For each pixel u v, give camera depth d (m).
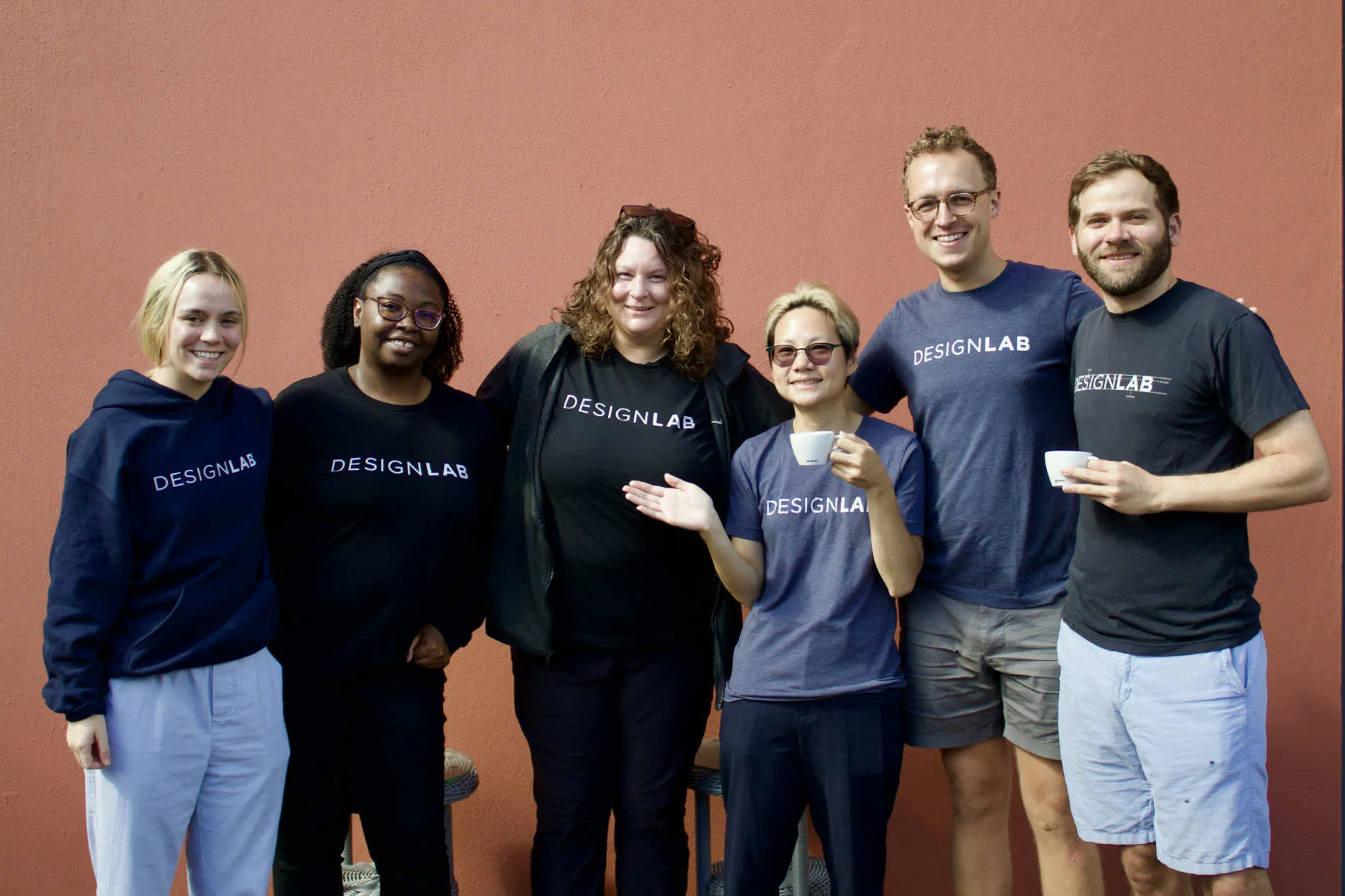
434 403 2.39
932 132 2.37
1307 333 2.86
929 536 2.37
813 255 2.95
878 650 2.26
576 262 2.97
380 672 2.30
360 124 2.96
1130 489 1.99
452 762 2.78
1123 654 2.08
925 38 2.92
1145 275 2.04
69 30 2.93
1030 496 2.26
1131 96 2.89
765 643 2.28
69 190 2.94
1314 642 2.86
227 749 2.07
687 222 2.52
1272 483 1.92
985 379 2.29
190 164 2.95
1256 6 2.86
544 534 2.38
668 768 2.42
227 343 2.08
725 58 2.95
